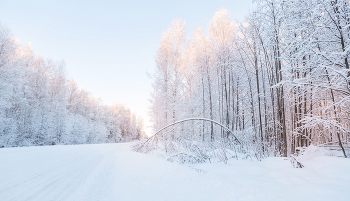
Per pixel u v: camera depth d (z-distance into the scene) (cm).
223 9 1667
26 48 2728
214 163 560
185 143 772
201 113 1723
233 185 299
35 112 2538
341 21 605
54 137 2741
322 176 312
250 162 505
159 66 1580
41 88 2711
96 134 4556
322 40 648
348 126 831
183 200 241
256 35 1140
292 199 227
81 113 4697
